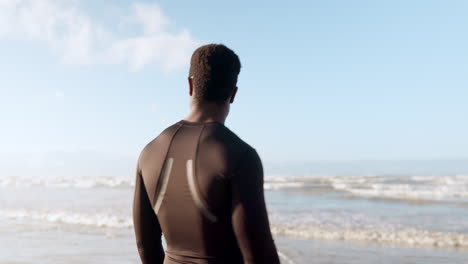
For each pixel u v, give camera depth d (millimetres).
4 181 39688
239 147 1331
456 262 8008
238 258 1375
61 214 14469
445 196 21312
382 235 10484
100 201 19797
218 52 1454
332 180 35719
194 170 1343
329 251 8867
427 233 10711
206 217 1322
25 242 9875
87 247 9273
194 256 1383
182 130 1454
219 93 1457
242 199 1267
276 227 11641
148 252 1596
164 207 1428
